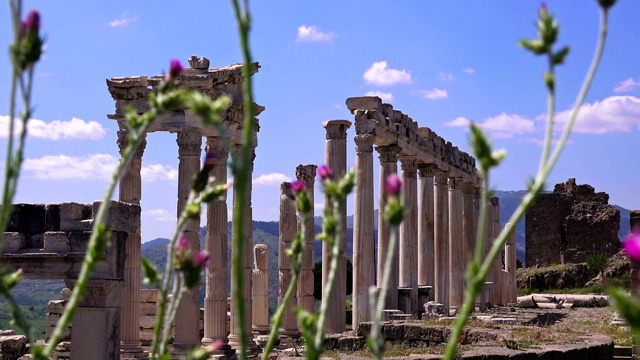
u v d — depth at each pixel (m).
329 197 5.18
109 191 4.74
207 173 5.48
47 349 4.62
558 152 4.04
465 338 27.22
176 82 4.96
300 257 5.55
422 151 43.66
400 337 28.53
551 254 106.00
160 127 32.97
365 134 35.72
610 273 89.38
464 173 52.78
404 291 40.47
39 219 19.17
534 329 28.73
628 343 31.12
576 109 4.02
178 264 5.30
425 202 45.94
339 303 33.75
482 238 4.04
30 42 4.25
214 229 34.00
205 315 33.84
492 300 59.34
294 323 42.72
